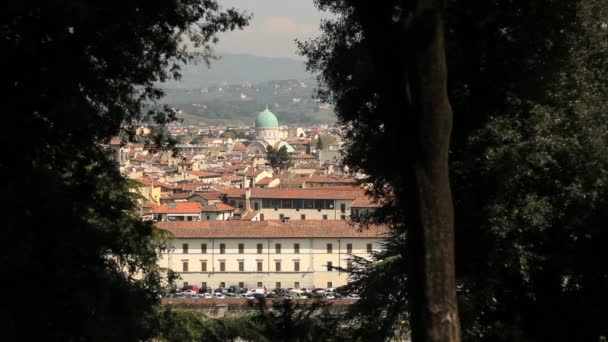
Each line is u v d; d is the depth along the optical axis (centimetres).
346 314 3800
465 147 3212
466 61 3198
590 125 3152
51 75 2686
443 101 1658
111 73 2872
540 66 3166
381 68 1734
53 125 2861
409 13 1659
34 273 2555
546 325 3369
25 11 2530
